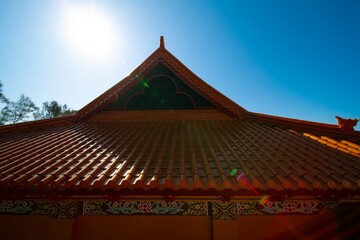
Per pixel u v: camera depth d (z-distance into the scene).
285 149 5.73
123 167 4.68
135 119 8.83
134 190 4.00
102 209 4.96
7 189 4.01
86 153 5.67
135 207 4.96
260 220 4.94
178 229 5.11
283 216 4.89
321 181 4.09
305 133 6.91
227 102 8.97
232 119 8.82
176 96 9.14
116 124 8.49
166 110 8.98
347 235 3.69
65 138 6.94
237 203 4.91
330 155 5.19
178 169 4.65
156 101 9.09
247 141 6.50
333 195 4.00
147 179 4.21
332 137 6.36
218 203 4.92
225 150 5.82
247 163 4.91
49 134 7.40
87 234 5.07
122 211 4.94
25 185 4.02
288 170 4.48
